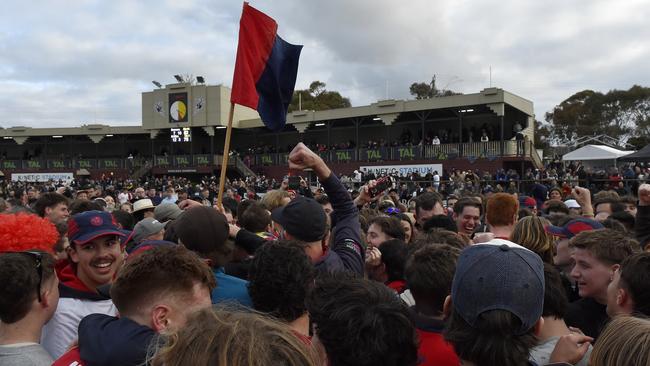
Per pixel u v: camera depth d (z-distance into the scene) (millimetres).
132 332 1833
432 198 6168
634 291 2424
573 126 68062
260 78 5449
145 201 7473
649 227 4668
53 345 2781
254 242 3828
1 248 2225
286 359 1179
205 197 15516
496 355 1688
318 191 13516
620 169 25328
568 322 3041
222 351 1120
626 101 66688
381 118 32906
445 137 32844
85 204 5805
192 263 2033
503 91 27891
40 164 45469
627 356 1652
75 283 3061
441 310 2373
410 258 2594
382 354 1643
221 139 45594
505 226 4598
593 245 2980
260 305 2420
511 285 1729
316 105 65438
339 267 2992
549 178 20578
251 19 5457
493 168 28312
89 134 44938
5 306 2131
